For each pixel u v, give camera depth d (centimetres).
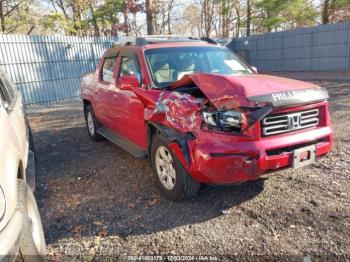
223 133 315
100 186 442
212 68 466
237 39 2473
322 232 297
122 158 557
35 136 779
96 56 1638
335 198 356
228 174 314
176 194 364
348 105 864
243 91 321
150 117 382
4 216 197
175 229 321
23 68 1360
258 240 294
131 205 379
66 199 409
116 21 2953
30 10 2625
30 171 382
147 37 548
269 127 323
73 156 591
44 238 290
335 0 2598
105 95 554
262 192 384
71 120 968
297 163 335
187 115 334
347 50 1806
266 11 3234
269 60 2289
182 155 336
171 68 444
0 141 234
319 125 362
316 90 357
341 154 489
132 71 468
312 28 1962
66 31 2791
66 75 1519
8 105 355
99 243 306
